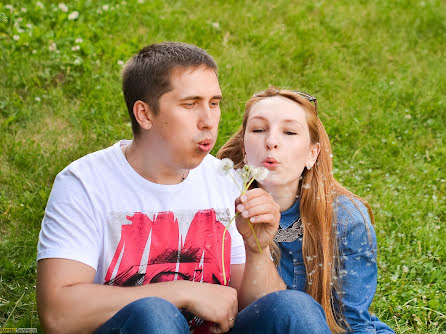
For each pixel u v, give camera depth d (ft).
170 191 6.83
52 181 12.20
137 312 5.67
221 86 15.56
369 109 15.96
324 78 16.96
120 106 14.53
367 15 20.97
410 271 10.46
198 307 6.27
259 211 6.44
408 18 21.15
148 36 17.44
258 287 6.89
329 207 7.97
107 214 6.59
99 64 15.83
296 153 7.75
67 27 16.88
